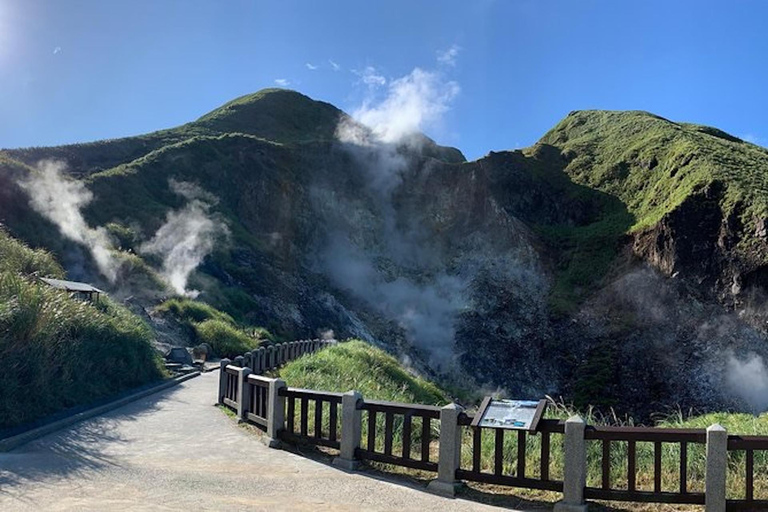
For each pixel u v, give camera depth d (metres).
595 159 87.31
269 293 51.50
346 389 15.54
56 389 11.97
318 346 32.59
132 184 54.31
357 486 7.86
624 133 90.62
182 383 18.52
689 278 62.19
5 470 7.66
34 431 9.74
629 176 80.81
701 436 6.96
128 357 15.96
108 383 14.61
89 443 9.65
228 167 66.06
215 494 7.16
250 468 8.56
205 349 26.23
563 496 7.35
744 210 62.81
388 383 19.84
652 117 93.12
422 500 7.40
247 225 63.78
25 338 11.16
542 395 57.81
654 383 55.56
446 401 24.47
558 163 88.50
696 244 63.16
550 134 103.31
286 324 49.09
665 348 57.94
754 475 8.38
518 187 80.69
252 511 6.58
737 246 60.94
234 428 11.47
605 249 71.00
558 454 9.34
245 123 88.88
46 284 17.97
